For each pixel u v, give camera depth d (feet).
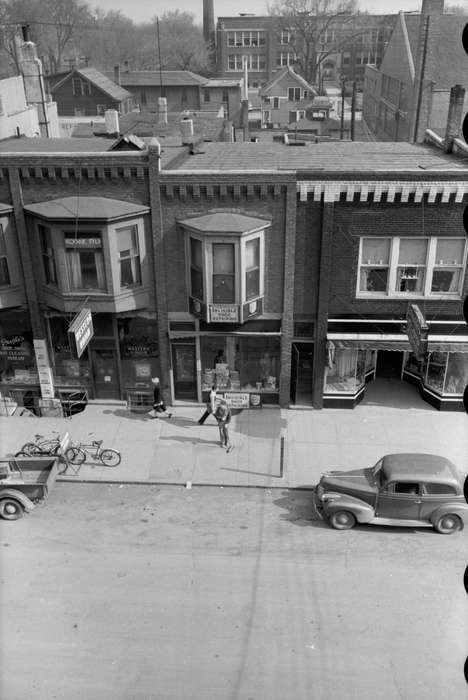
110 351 75.66
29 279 71.36
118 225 66.69
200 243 66.95
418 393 80.89
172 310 72.49
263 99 267.80
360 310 71.41
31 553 54.19
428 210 66.28
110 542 55.67
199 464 66.95
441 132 159.33
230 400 76.79
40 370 76.43
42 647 44.78
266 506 60.75
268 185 65.51
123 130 130.62
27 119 98.27
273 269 69.92
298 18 349.41
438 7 151.02
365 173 64.54
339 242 68.28
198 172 65.41
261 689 41.47
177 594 49.70
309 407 77.30
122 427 73.72
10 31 287.89
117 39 385.70
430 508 55.06
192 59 386.73
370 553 54.19
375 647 44.70
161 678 42.32
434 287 70.54
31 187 67.46
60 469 65.10
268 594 49.70
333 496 56.34
